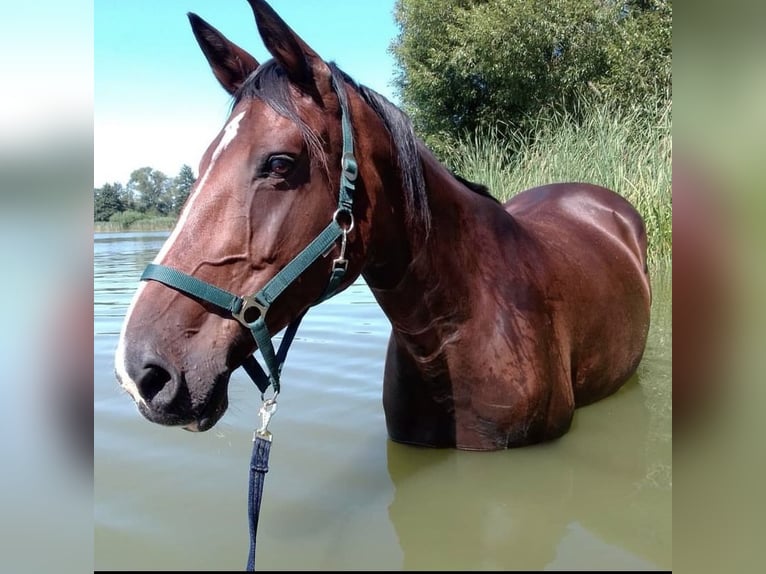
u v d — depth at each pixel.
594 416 2.23
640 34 10.11
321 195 1.48
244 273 1.39
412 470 1.83
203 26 1.63
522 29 10.83
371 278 1.75
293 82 1.50
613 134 5.93
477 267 1.89
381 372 3.01
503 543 1.41
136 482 1.82
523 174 6.42
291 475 1.83
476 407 1.87
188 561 1.37
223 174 1.40
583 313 2.22
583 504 1.57
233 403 2.61
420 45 12.83
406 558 1.36
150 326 1.29
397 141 1.68
